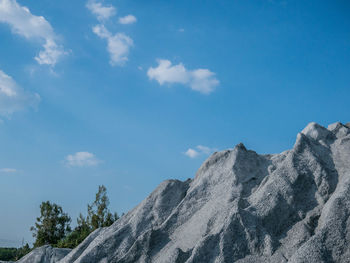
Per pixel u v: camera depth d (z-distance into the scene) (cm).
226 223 908
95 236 1298
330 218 812
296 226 909
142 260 1013
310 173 1015
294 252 823
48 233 3603
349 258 746
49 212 3662
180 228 1095
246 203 1005
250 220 907
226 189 1123
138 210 1223
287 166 1042
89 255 1103
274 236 900
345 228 786
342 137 1153
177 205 1221
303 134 1119
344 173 987
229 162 1223
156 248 1043
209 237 893
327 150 1114
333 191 961
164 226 1103
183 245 993
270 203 961
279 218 938
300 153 1076
